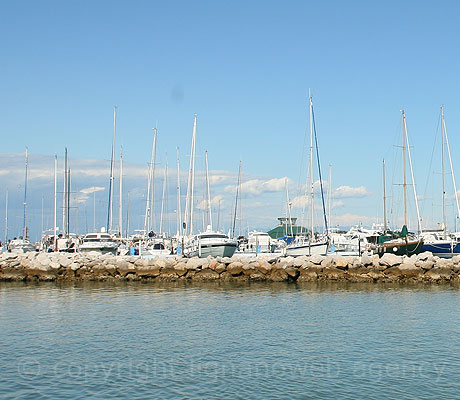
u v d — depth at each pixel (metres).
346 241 71.12
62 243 71.38
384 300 36.41
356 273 48.09
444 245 58.56
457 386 18.70
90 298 38.69
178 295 39.88
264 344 24.28
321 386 18.75
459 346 23.64
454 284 45.41
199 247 55.09
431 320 29.14
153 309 33.44
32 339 25.52
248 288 43.91
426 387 18.61
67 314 31.88
